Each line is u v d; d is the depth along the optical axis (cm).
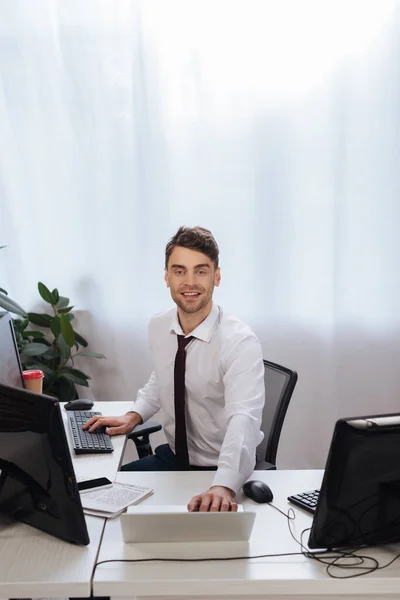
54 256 354
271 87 337
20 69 340
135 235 349
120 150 342
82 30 335
